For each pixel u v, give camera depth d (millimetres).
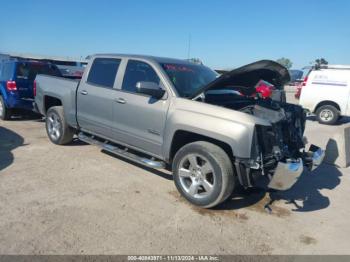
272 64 4324
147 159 4953
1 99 9430
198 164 4285
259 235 3758
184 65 5254
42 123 9320
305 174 6133
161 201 4430
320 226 4090
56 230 3553
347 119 14984
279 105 5023
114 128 5348
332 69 13008
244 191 4902
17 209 3957
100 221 3805
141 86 4340
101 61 5781
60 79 6613
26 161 5723
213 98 4809
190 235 3645
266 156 4039
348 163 6875
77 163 5750
